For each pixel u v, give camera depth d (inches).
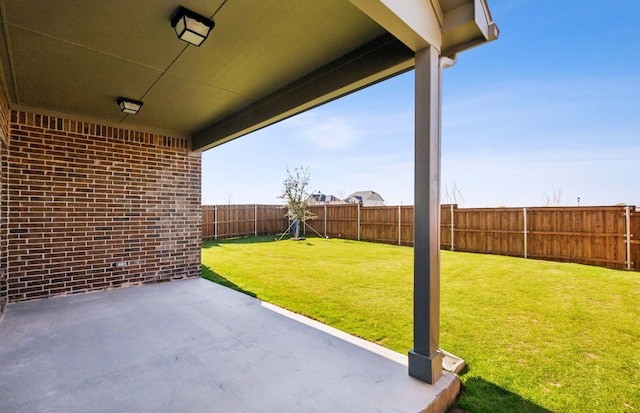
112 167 203.8
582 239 305.7
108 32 105.3
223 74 137.9
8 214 168.4
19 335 128.0
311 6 93.3
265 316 152.8
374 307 170.1
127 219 208.8
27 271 173.6
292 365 104.2
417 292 96.0
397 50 107.1
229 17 97.9
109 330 133.9
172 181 230.2
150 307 165.8
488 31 98.3
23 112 174.1
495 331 138.5
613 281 230.4
